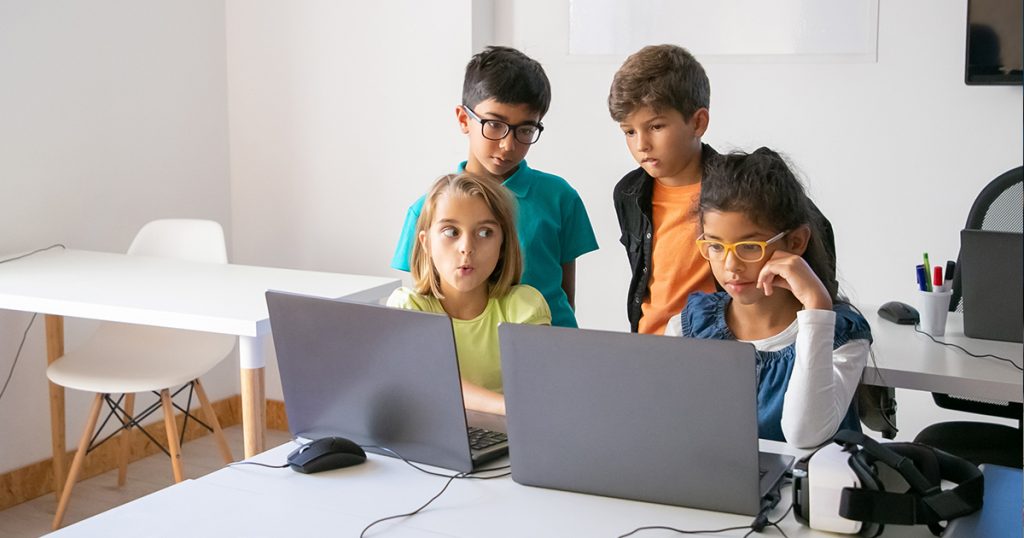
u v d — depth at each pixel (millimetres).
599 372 1458
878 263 3303
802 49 3295
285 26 3938
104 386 2893
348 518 1449
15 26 3275
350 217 3932
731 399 1388
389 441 1677
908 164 3227
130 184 3709
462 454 1603
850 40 3238
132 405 3486
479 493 1535
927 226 3232
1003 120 3109
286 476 1615
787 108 3338
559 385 1490
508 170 2373
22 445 3426
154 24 3750
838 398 1698
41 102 3375
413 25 3717
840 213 3324
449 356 1554
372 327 1619
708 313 1900
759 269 1728
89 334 3605
